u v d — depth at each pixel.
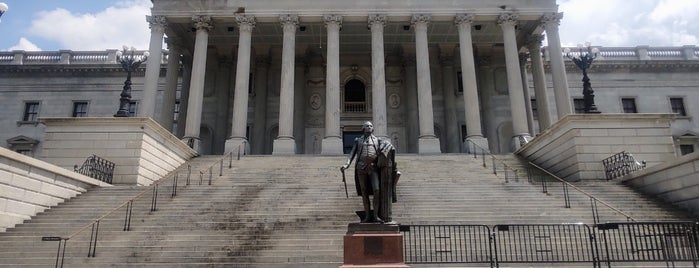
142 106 29.97
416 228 13.42
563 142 22.33
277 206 15.52
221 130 36.25
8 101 41.75
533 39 34.84
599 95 41.66
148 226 13.77
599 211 15.04
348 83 39.44
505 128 37.78
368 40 36.97
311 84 38.81
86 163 19.75
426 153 28.83
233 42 37.06
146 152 21.66
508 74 31.16
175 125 40.00
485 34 36.47
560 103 30.62
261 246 12.20
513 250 12.18
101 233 13.21
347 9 31.88
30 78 42.38
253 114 37.28
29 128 40.91
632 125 21.47
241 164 23.98
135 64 24.72
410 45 37.94
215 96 37.44
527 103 36.22
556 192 17.33
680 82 42.25
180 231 13.29
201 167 23.64
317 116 37.97
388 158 8.96
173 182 20.38
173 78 33.78
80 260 11.56
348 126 37.94
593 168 20.91
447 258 11.66
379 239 8.14
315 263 11.27
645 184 17.58
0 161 13.60
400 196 16.64
